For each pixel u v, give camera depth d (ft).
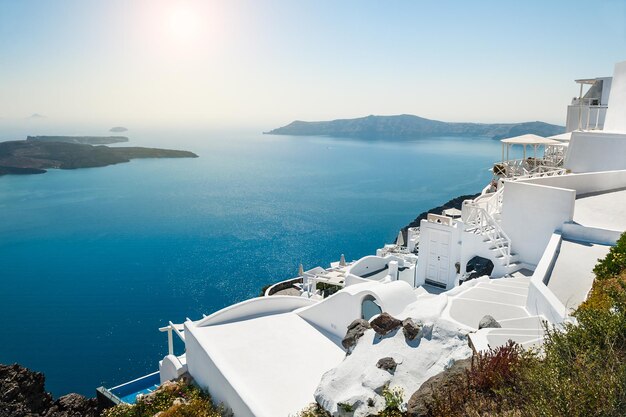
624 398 16.99
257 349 42.78
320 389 29.27
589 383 17.95
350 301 43.98
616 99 89.76
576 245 53.01
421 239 69.56
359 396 26.27
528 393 20.01
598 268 37.99
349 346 34.27
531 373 20.47
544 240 59.52
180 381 43.86
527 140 97.96
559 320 31.71
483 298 43.80
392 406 24.73
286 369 39.06
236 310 50.47
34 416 55.57
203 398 39.47
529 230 60.90
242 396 33.78
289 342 44.45
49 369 142.72
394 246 108.27
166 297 211.61
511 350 23.84
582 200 68.39
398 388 26.14
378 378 27.25
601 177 73.82
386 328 32.45
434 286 68.18
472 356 25.38
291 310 53.52
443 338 29.94
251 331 46.83
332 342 44.80
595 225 55.88
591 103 119.85
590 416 16.96
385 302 41.19
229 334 46.01
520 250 62.28
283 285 111.45
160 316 187.73
